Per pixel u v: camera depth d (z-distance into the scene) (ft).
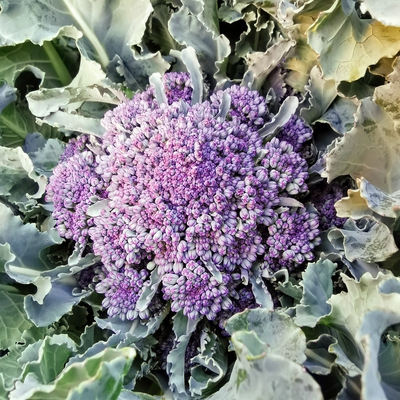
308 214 0.67
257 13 0.81
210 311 0.65
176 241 0.63
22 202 0.77
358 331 0.43
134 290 0.68
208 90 0.79
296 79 0.77
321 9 0.64
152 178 0.66
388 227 0.58
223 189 0.64
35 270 0.72
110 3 0.80
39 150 0.83
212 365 0.64
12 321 0.73
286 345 0.53
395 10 0.55
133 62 0.84
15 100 0.88
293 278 0.68
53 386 0.47
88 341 0.70
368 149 0.63
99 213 0.68
